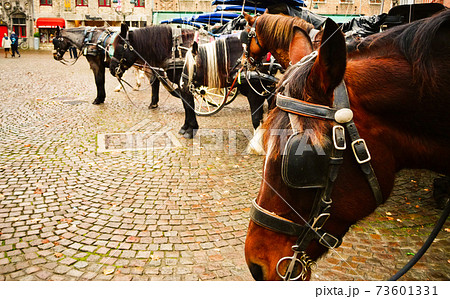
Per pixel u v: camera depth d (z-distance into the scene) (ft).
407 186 15.31
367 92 4.14
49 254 10.08
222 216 12.64
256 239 4.46
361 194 4.11
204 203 13.64
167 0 50.67
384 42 4.51
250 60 16.57
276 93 4.55
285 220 4.22
